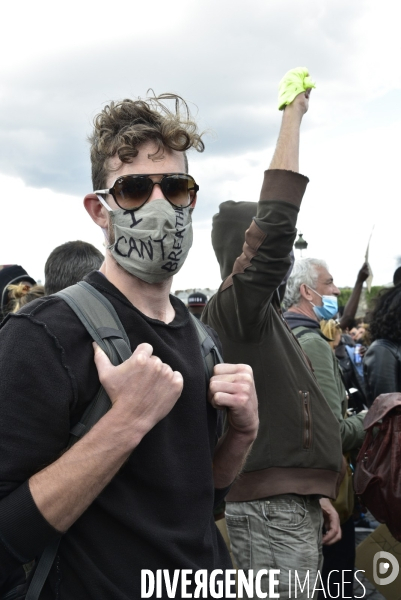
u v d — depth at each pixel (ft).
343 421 10.82
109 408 4.42
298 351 8.95
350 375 16.79
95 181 5.20
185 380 4.91
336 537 10.05
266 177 7.49
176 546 4.56
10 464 4.15
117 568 4.39
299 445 8.34
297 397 8.41
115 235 4.94
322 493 8.40
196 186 5.16
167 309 5.28
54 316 4.43
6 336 4.36
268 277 7.54
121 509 4.46
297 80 7.77
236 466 5.61
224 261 9.25
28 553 4.12
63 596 4.35
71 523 4.18
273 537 8.21
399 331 12.96
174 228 4.90
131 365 4.24
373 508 10.11
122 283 5.05
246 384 5.16
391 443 10.00
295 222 7.42
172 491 4.65
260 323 8.09
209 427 5.27
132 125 4.95
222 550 5.31
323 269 12.01
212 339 5.67
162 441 4.68
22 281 11.54
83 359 4.39
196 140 5.17
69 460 4.15
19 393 4.19
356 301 22.86
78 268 8.59
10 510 4.06
